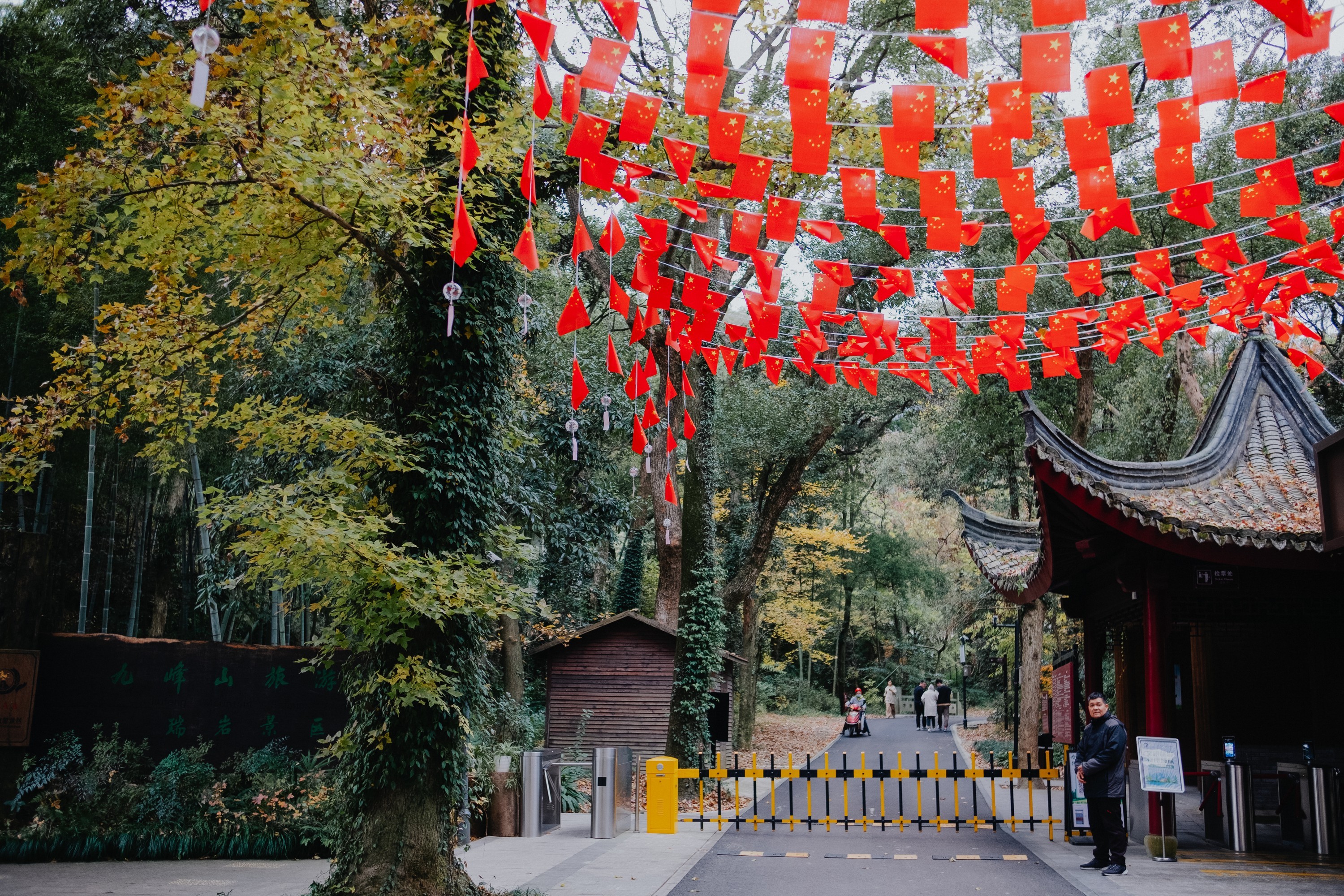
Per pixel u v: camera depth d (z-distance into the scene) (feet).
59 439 53.88
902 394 77.00
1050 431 36.68
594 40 15.93
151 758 39.34
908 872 32.89
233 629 73.26
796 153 15.01
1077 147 15.71
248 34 30.76
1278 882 30.94
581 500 70.08
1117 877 31.83
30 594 38.45
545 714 76.43
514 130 27.68
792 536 105.50
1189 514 35.99
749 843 39.65
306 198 25.58
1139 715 49.83
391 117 24.54
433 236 28.55
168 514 70.69
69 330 52.60
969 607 90.79
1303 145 52.90
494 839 39.81
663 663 70.79
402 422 29.53
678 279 56.44
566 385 62.80
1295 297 24.03
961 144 35.29
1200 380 73.15
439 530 28.58
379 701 27.99
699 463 58.29
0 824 36.14
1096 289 21.39
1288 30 13.34
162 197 25.99
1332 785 36.58
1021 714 70.03
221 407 52.90
